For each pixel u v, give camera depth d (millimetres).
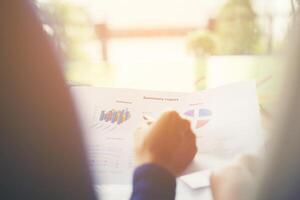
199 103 528
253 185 371
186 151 447
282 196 339
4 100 321
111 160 448
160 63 699
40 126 324
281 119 368
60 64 347
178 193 398
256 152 437
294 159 345
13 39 325
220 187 398
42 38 333
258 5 735
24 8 329
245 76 620
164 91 556
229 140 468
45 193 319
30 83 326
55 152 324
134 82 635
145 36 824
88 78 636
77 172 328
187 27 832
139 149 441
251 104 510
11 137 318
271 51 642
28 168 318
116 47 782
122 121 508
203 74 647
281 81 406
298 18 433
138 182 389
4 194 320
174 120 471
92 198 334
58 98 333
